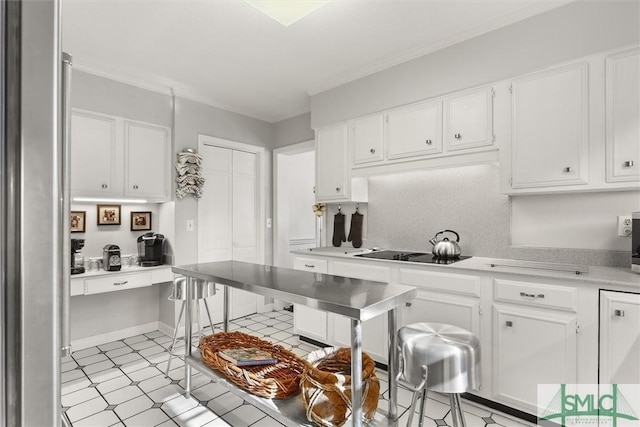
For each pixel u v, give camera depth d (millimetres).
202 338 2252
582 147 2094
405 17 2371
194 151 3717
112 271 3160
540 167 2244
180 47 2770
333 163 3479
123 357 2980
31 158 374
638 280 1764
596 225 2305
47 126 385
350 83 3322
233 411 2150
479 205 2814
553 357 1917
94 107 3068
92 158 3045
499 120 2416
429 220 3111
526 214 2598
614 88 1992
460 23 2447
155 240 3477
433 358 1283
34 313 377
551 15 2207
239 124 4258
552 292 1920
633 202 2174
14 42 365
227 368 1849
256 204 4488
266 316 4258
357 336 1289
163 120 3549
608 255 2248
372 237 3514
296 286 1601
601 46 2031
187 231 3686
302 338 3418
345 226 3746
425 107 2799
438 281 2381
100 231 3336
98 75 3100
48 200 387
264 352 2018
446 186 3002
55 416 393
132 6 2229
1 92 358
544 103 2230
